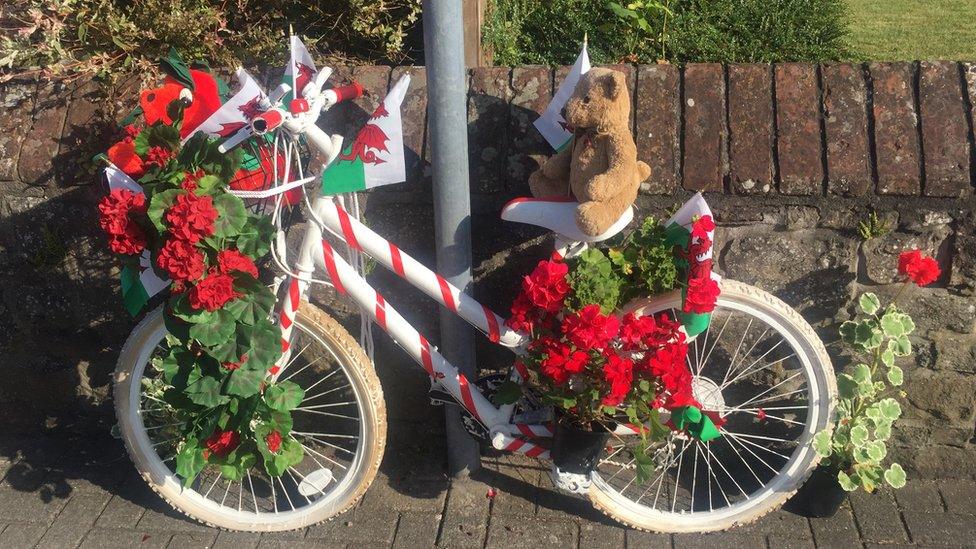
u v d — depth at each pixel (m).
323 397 3.36
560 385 2.55
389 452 3.32
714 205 2.75
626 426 2.67
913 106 2.70
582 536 2.95
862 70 2.77
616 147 2.43
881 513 2.96
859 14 6.40
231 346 2.49
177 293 2.43
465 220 2.71
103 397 3.41
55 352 3.35
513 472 3.21
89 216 3.05
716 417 2.80
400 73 2.99
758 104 2.76
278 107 2.34
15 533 3.01
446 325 2.86
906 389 2.98
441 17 2.45
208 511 3.03
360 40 3.79
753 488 3.14
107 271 3.16
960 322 2.84
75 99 3.02
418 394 3.27
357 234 2.64
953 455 3.05
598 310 2.41
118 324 3.26
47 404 3.45
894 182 2.63
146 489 3.21
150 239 2.45
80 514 3.09
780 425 3.13
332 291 3.14
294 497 3.18
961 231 2.70
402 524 3.01
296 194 2.70
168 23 3.19
